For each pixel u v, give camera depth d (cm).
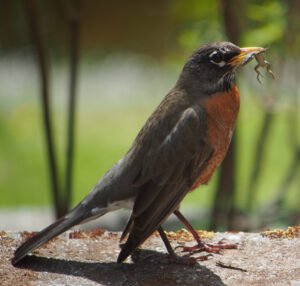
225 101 770
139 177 716
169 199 717
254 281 677
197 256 747
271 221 1040
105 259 738
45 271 702
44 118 1116
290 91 1123
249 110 1270
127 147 1945
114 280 684
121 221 1281
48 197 1661
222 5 1023
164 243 736
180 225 1204
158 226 702
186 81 783
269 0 1043
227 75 775
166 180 719
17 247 758
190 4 1101
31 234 795
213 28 1089
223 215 1077
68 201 1132
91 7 3114
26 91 2558
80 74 2694
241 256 742
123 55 2881
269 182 1469
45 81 1107
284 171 1455
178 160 727
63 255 746
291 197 1177
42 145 2028
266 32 1022
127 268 712
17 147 2012
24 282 673
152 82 2556
